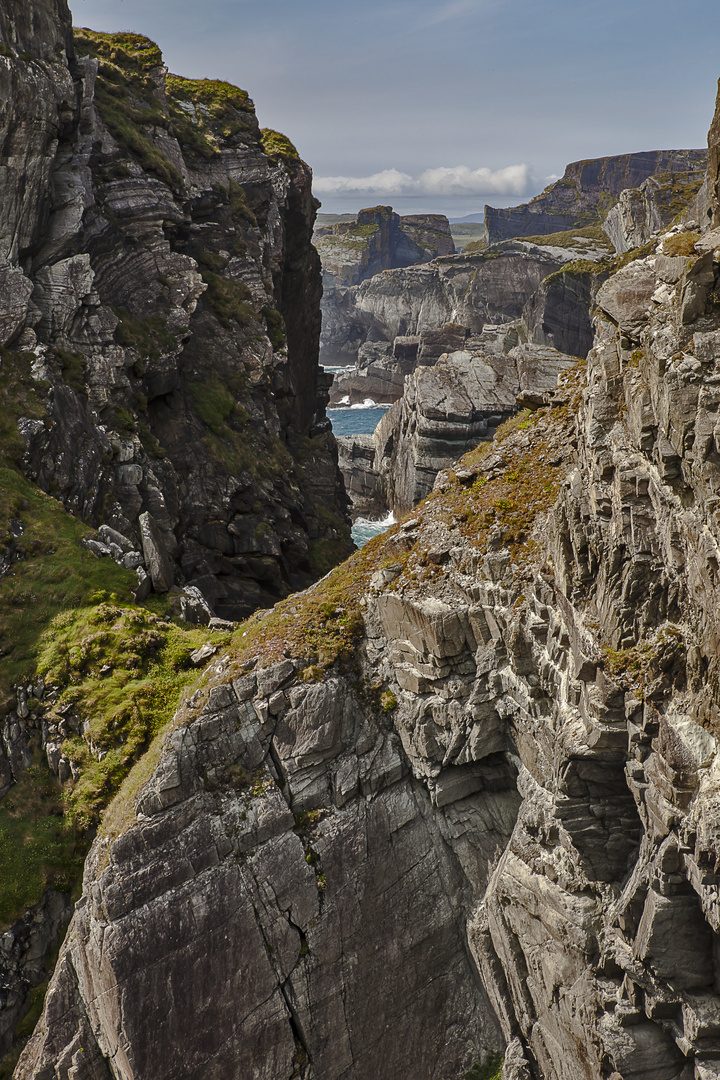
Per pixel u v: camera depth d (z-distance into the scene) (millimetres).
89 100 57000
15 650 35938
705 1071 19641
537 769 25953
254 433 68938
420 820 30609
